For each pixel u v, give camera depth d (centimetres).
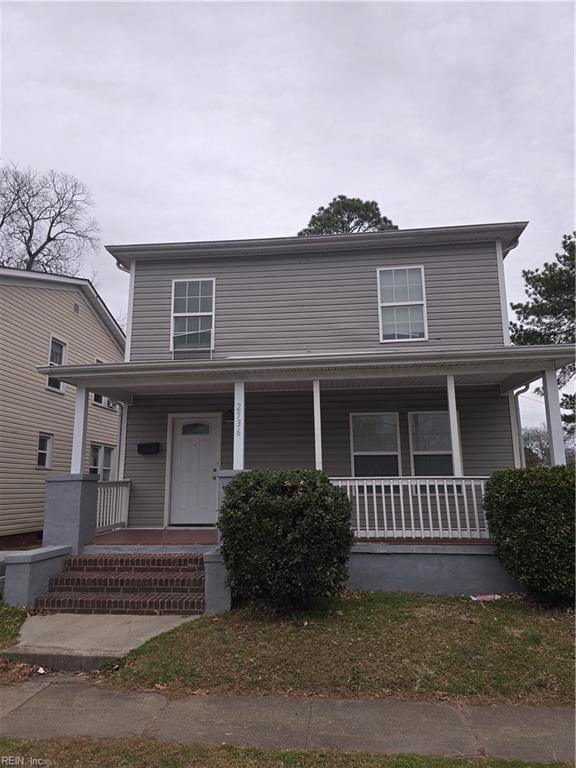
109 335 1925
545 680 447
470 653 497
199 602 650
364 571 722
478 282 1053
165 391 1025
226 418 1069
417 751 337
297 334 1073
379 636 538
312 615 603
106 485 952
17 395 1365
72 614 650
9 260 2694
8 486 1316
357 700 423
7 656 516
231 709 407
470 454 1002
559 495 622
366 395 1041
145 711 405
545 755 332
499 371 834
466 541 739
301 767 315
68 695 442
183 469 1063
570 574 605
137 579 702
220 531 651
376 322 1059
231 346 1080
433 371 843
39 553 698
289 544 589
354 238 1072
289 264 1107
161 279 1123
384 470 1012
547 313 1758
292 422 1049
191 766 316
